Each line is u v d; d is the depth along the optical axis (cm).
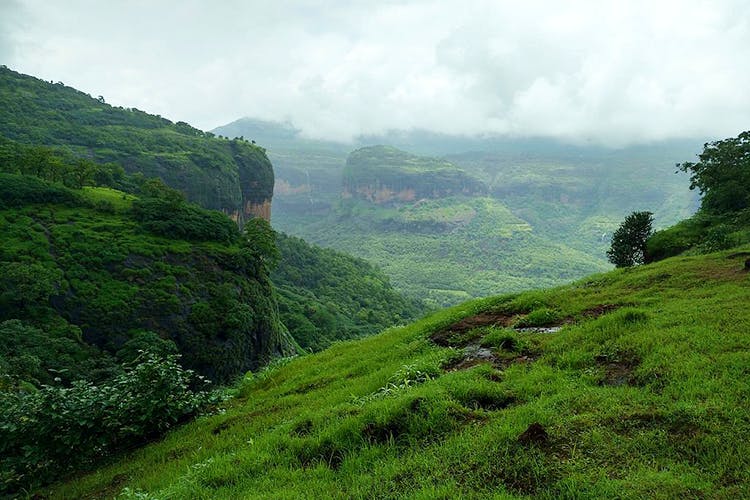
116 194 8106
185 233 7206
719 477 429
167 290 6112
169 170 12756
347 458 596
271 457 639
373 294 15812
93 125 14512
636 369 704
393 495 493
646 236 3145
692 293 1123
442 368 915
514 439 537
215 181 14012
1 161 7531
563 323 1071
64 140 12269
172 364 988
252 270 7681
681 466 454
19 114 12731
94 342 5412
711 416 522
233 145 16575
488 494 456
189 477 639
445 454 552
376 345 1306
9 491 812
